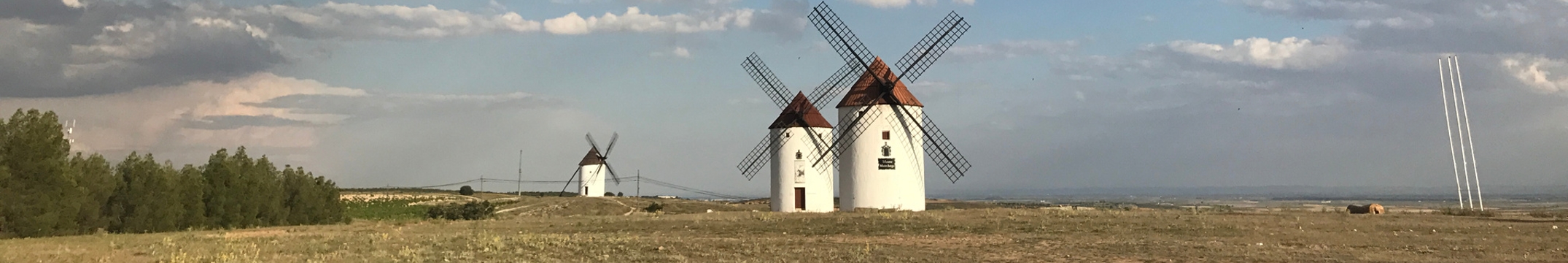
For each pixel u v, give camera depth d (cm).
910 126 6075
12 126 4097
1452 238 3347
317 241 3519
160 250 3083
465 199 11862
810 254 2994
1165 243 3250
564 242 3419
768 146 6600
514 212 9188
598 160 13250
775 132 6494
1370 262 2686
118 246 3266
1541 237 3372
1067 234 3681
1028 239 3494
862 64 6206
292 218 5703
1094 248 3141
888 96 6016
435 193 14112
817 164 6444
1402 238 3359
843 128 6103
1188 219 4231
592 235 3888
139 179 4650
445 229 4531
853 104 6066
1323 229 3734
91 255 2928
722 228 4222
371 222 5900
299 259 2827
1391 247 3077
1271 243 3266
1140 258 2867
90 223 4381
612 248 3181
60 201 4159
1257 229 3762
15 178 4031
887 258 2866
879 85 6078
